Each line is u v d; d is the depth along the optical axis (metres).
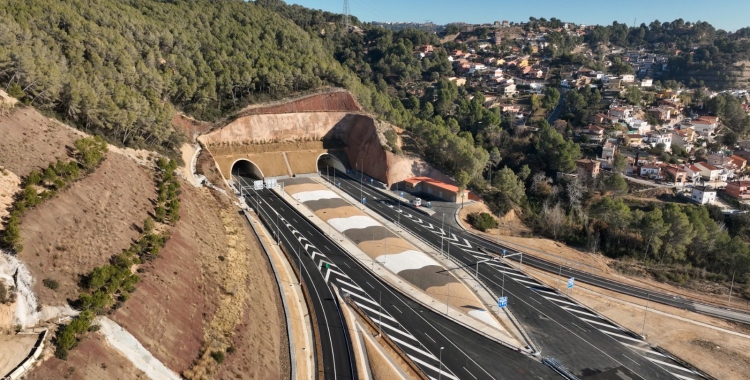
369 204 128.00
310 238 105.38
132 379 44.59
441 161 152.88
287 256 95.69
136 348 47.66
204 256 72.19
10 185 53.97
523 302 84.00
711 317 81.62
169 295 57.44
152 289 55.81
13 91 71.44
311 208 122.12
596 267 100.12
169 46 150.62
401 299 83.25
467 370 65.88
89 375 41.56
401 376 63.47
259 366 58.31
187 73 140.50
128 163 80.31
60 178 60.25
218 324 59.84
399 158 145.00
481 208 128.75
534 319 78.94
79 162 67.44
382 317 77.56
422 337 72.88
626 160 150.88
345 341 70.31
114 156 77.75
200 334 56.19
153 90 118.69
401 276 90.69
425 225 116.06
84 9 134.62
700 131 187.25
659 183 144.12
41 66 81.62
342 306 79.50
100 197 63.62
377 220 117.62
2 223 48.00
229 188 119.06
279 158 148.00
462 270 94.50
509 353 69.94
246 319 64.19
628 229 112.56
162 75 130.62
